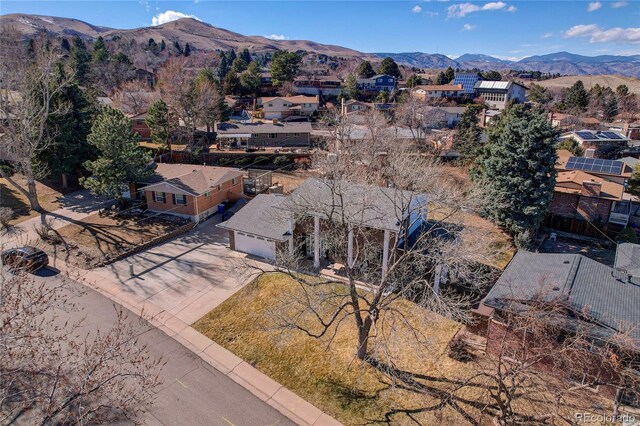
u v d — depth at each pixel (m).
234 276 23.08
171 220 31.09
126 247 26.30
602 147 49.41
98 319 18.75
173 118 48.94
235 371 15.93
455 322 18.75
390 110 64.94
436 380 15.34
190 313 19.66
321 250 24.69
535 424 13.04
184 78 66.00
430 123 57.78
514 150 27.97
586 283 15.98
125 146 30.78
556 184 31.20
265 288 21.80
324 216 21.42
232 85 83.69
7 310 9.24
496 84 84.69
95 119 35.81
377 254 22.11
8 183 37.00
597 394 14.09
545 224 32.03
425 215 23.62
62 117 34.06
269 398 14.65
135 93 68.06
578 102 75.38
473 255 15.70
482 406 14.05
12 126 29.44
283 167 46.62
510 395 11.64
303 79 92.44
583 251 28.41
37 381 9.94
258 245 25.53
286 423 13.61
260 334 18.11
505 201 27.64
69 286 21.67
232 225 26.06
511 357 13.90
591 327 13.11
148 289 21.67
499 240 28.56
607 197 29.50
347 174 20.02
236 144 55.47
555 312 13.77
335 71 138.12
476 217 31.48
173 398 14.44
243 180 37.78
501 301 15.41
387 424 13.52
